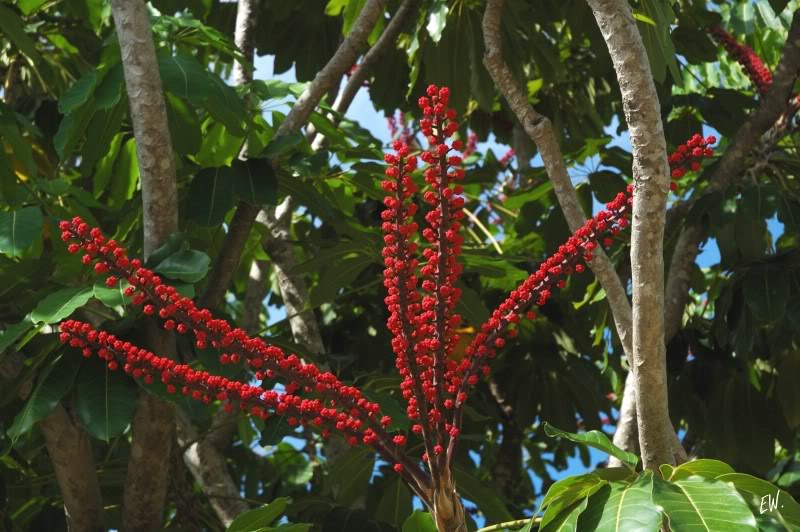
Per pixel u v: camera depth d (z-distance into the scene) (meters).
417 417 2.11
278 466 5.82
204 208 3.30
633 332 2.07
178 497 3.72
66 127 3.56
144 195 3.10
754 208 3.93
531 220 4.94
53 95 5.25
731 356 4.53
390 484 3.91
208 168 3.40
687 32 4.96
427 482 2.13
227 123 3.44
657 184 2.00
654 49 3.16
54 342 2.93
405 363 2.07
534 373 5.12
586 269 4.56
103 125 3.67
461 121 4.77
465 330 4.27
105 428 2.72
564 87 6.22
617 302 2.33
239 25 4.86
